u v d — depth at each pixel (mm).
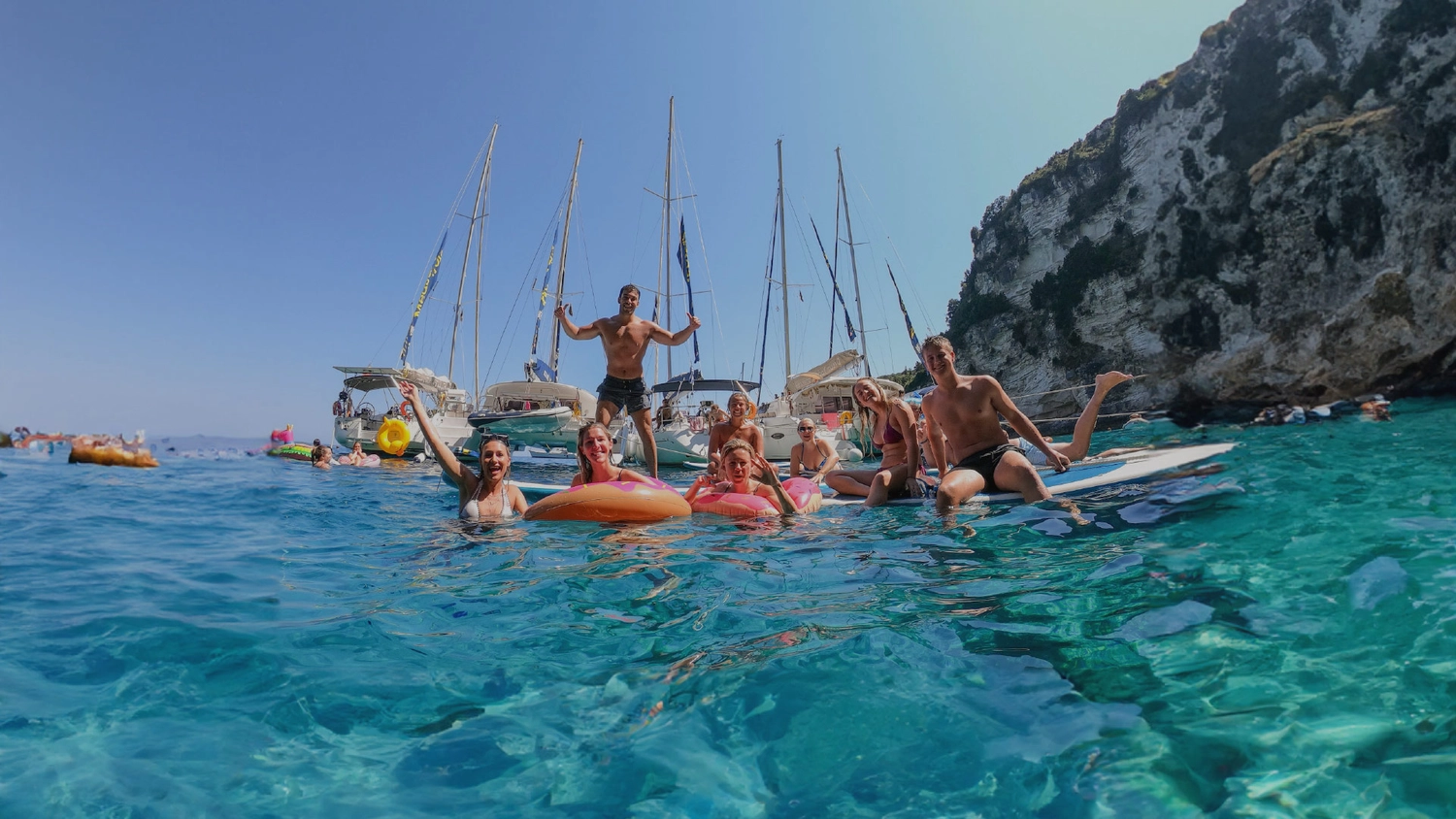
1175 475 5559
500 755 1588
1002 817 1273
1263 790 1298
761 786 1428
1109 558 3146
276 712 1815
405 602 2916
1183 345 28906
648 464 8711
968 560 3363
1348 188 23875
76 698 1904
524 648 2285
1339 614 2133
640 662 2137
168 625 2559
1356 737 1446
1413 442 7891
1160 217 30094
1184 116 30156
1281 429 13969
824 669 2006
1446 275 21656
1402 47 23906
